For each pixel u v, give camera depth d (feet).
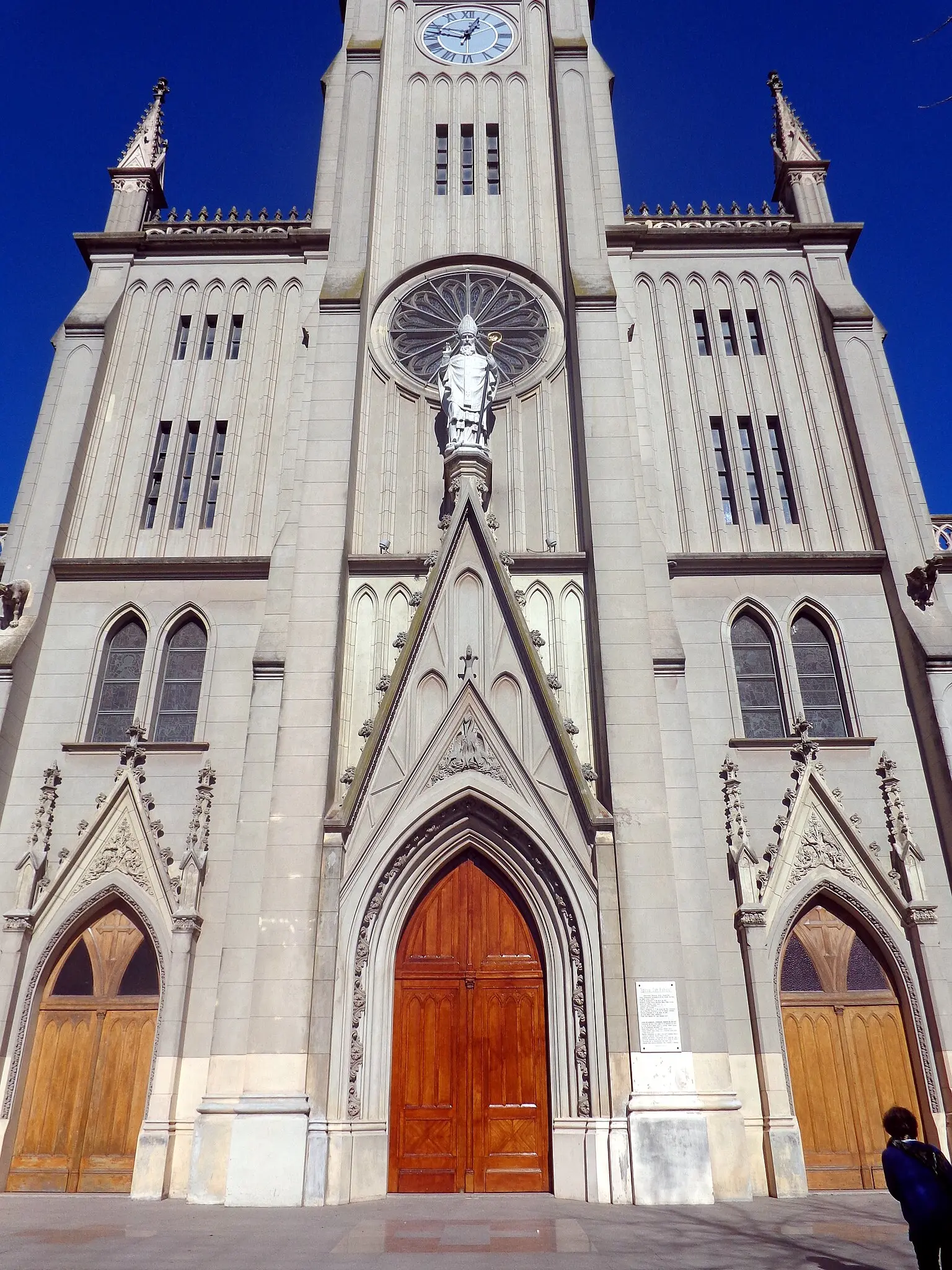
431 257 87.25
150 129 98.48
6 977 59.62
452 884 62.64
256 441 80.33
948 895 61.93
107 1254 35.76
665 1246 37.50
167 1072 57.06
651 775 60.90
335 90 96.43
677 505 77.41
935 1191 24.98
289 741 62.54
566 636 69.41
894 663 70.18
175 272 88.58
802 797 64.75
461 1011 59.57
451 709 63.82
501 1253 35.76
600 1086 54.24
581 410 75.41
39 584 72.43
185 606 72.90
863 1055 59.41
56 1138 58.18
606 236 86.28
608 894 58.03
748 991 59.26
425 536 74.84
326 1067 54.19
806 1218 45.78
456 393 76.13
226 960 57.57
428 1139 56.80
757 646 72.08
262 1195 51.11
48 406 80.02
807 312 85.66
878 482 75.77
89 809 65.87
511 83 97.60
